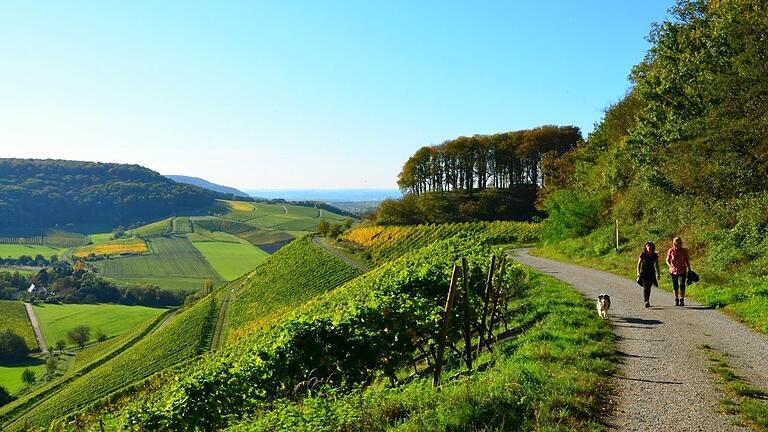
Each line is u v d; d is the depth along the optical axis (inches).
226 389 462.0
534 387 281.4
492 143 4694.9
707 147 875.4
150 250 7682.1
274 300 2810.0
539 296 669.3
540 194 3063.5
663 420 250.5
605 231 1389.0
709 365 339.3
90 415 1660.9
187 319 2965.1
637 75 1493.6
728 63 872.3
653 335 429.7
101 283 5708.7
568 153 2847.0
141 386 1820.9
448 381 353.1
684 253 568.7
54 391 2637.8
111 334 4279.0
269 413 358.3
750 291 545.0
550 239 1723.7
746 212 761.6
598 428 238.4
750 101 815.1
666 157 1052.5
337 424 278.1
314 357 463.5
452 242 1357.0
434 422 251.4
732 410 259.6
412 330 465.7
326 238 4013.3
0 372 3501.5
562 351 370.6
